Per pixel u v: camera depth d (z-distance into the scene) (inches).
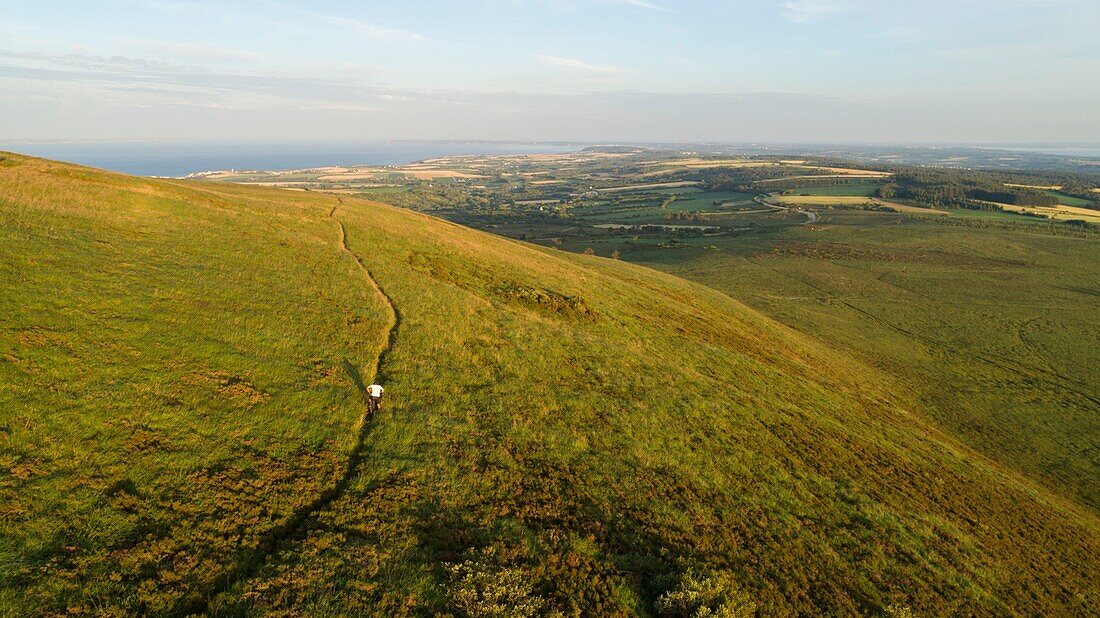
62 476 498.3
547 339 1226.6
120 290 894.4
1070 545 877.8
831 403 1373.0
